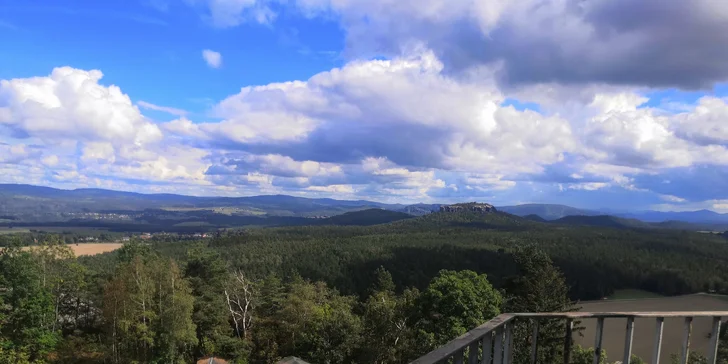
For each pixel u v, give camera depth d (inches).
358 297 2299.5
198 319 1400.1
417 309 1198.9
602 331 166.7
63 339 1381.6
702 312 171.2
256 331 1531.7
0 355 1137.4
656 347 170.1
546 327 676.1
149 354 1290.6
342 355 1131.9
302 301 1445.6
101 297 1475.1
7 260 1236.5
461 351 124.4
